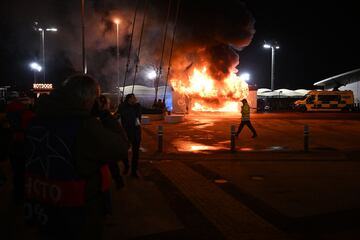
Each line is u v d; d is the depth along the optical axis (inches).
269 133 778.8
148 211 257.6
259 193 307.1
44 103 105.7
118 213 252.5
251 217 246.5
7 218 238.1
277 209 264.4
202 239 209.5
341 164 441.4
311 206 272.1
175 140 671.1
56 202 101.7
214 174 380.8
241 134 762.8
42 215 105.3
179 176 369.7
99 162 104.0
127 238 210.2
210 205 272.7
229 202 280.8
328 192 311.6
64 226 102.2
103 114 232.4
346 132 805.2
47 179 102.8
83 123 101.8
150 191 310.2
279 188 324.5
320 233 219.3
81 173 101.1
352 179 360.2
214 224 233.0
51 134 102.0
